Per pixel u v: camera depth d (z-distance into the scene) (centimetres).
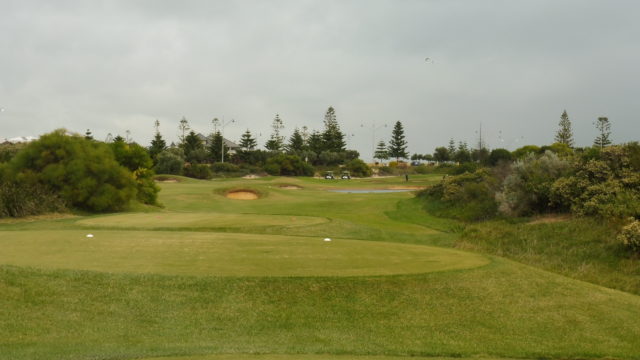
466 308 1066
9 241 1541
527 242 2088
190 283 1055
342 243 1655
